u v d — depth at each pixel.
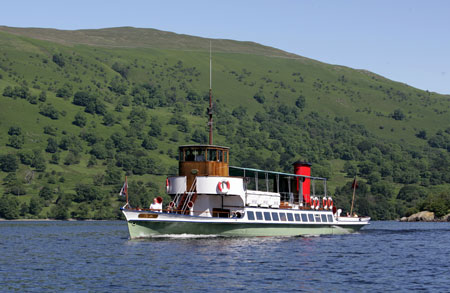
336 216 96.19
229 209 75.19
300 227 85.00
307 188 91.38
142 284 43.75
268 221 77.44
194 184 72.56
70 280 45.78
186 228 70.69
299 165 90.62
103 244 79.75
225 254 59.84
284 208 81.19
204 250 62.41
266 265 53.66
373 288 43.38
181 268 50.97
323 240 81.88
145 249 63.25
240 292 41.19
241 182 74.12
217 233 72.94
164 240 70.44
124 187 69.25
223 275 47.66
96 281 45.19
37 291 41.44
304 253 63.88
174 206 73.44
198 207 74.12
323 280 46.53
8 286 43.41
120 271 49.75
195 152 73.56
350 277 48.25
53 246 78.19
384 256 64.19
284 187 91.06
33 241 89.94
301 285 44.12
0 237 102.75
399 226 172.50
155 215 68.56
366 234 102.81
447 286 44.38
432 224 199.12
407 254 67.00
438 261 60.06
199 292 41.00
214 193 71.56
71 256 63.06
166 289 41.94
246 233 75.38
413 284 45.19
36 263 56.81
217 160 73.44
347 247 73.50
